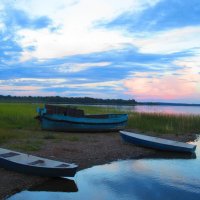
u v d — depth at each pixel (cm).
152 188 1329
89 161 1680
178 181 1433
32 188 1234
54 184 1288
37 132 2480
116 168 1605
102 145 2111
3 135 2100
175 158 1917
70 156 1720
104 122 2794
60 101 12531
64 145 1986
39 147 1855
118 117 2916
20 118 3012
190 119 3506
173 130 3131
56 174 1291
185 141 2647
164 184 1384
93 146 2047
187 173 1570
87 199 1188
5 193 1157
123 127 2986
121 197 1219
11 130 2434
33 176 1326
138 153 1992
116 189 1302
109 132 2845
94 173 1493
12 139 2075
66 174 1288
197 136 2966
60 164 1353
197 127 3309
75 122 2650
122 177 1460
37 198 1159
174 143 2162
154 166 1692
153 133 2945
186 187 1353
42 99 12031
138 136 2283
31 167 1309
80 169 1538
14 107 4566
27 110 3969
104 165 1641
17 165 1338
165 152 2081
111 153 1900
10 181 1259
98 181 1387
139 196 1234
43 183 1286
